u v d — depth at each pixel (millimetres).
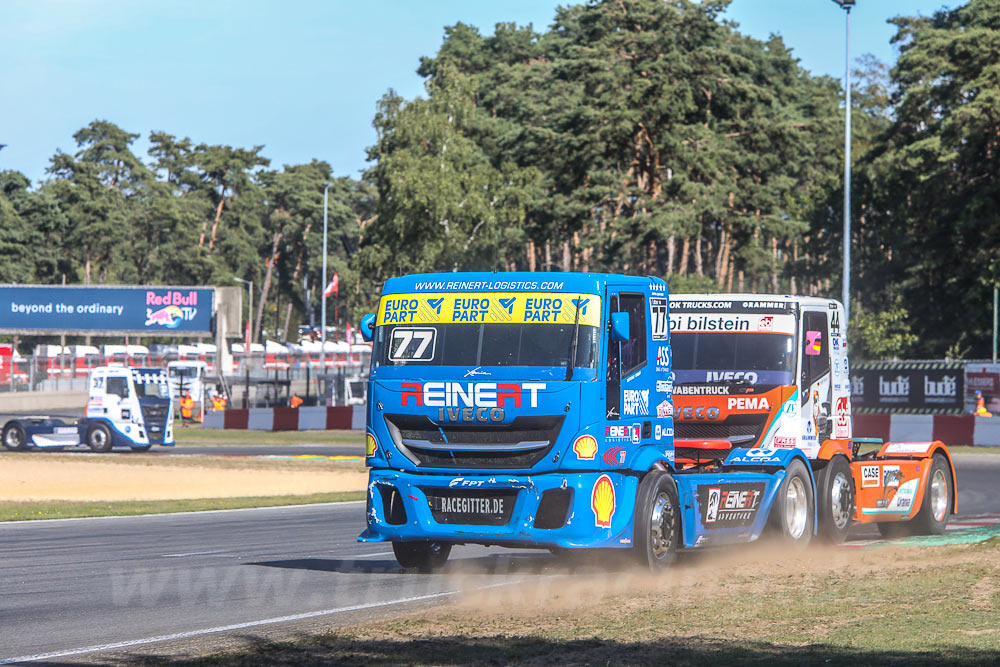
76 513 56281
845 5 110750
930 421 100125
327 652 22188
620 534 32469
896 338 175500
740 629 23500
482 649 22047
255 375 188000
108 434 105562
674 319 41094
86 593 31328
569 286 32688
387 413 33531
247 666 21078
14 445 107438
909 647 21172
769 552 39094
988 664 19578
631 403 33375
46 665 21891
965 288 199250
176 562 38156
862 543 43312
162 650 23359
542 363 32125
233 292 190125
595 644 22234
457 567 36719
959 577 29969
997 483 71438
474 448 32344
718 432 40344
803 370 40469
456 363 32750
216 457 97938
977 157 198250
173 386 159625
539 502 31859
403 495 33062
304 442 118875
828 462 41688
